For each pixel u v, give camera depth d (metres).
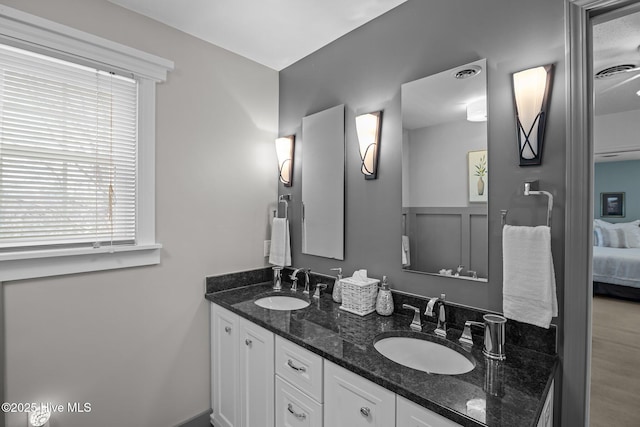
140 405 1.68
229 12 1.66
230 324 1.75
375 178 1.72
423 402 0.87
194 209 1.88
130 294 1.64
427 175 1.49
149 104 1.69
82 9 1.48
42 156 1.40
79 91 1.49
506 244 1.17
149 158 1.69
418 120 1.52
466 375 1.00
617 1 1.01
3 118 1.31
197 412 1.90
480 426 0.76
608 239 4.32
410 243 1.56
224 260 2.03
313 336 1.31
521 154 1.19
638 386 2.16
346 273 1.88
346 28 1.82
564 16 1.11
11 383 1.31
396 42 1.63
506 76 1.26
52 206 1.43
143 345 1.69
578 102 1.08
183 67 1.83
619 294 3.88
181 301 1.83
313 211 2.07
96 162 1.54
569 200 1.09
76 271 1.45
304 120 2.13
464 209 1.37
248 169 2.15
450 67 1.42
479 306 1.33
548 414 1.01
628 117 2.88
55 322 1.42
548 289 1.07
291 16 1.70
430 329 1.37
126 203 1.64
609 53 1.62
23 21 1.31
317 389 1.21
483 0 1.32
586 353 1.07
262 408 1.51
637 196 4.29
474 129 1.34
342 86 1.90
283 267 2.16
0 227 1.31
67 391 1.45
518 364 1.07
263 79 2.25
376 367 1.04
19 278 1.31
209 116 1.95
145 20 1.68
